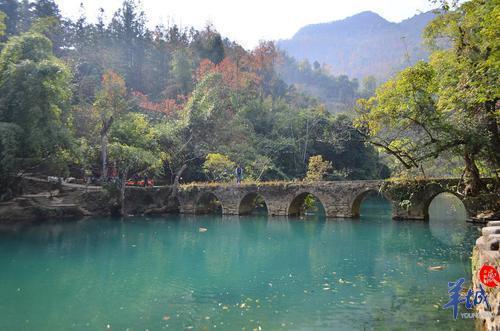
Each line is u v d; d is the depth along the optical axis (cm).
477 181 2408
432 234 2202
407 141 2402
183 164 4081
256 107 5738
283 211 3216
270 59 7431
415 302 1059
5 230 2553
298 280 1325
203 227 2720
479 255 923
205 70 5684
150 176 4278
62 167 3056
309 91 11238
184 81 6066
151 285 1295
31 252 1884
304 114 5675
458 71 1994
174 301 1122
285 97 7494
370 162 5538
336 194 2984
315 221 2903
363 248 1869
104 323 957
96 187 3562
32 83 2647
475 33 1902
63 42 6506
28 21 5994
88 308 1068
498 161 2169
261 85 6975
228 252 1858
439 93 2106
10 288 1275
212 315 1000
